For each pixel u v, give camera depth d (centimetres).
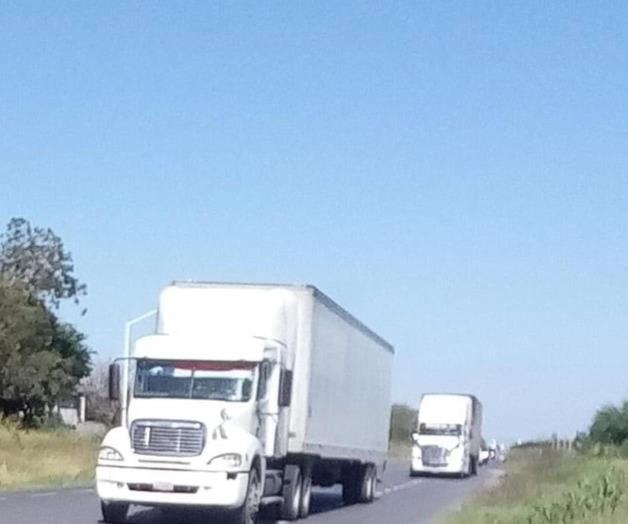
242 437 2770
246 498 2764
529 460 7325
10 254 9638
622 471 4412
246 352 2883
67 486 4406
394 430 13975
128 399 2845
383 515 3650
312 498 4438
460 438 7269
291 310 3120
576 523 2769
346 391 3741
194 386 2847
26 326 8062
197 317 3016
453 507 3997
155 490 2727
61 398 8419
